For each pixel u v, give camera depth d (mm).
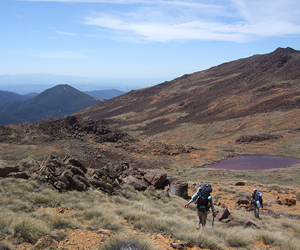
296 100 101062
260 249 7004
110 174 14945
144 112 177500
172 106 166625
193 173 36750
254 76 168875
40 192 10586
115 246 5266
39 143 39781
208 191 7832
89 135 47812
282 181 30375
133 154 45250
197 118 127312
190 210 12711
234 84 171250
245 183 26453
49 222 6980
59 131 45375
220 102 140375
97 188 12961
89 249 5590
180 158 47781
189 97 178500
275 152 55531
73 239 6129
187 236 6668
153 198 13719
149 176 17406
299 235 9023
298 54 184000
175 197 15312
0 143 37469
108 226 7207
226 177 32875
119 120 171625
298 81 127312
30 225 6133
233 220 10656
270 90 129375
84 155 38312
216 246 6469
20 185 10969
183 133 99250
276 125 80438
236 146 61812
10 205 8508
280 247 7129
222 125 96375
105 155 40688
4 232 5863
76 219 7801
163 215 9805
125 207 10234
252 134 76625
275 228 10766
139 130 136000
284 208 16344
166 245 5977
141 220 8023
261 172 36531
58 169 13016
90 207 9797
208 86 189750
